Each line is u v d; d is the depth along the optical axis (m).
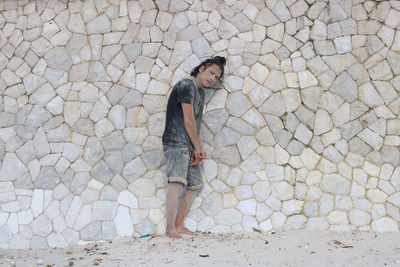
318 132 5.38
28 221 5.41
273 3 5.53
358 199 5.27
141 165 5.45
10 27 5.69
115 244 5.12
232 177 5.38
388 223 5.21
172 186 5.14
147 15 5.61
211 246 4.84
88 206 5.40
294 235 5.10
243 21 5.53
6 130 5.59
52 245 5.34
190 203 5.32
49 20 5.68
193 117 5.13
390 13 5.45
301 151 5.37
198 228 5.33
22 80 5.64
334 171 5.32
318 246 4.73
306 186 5.32
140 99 5.52
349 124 5.37
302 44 5.47
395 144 5.31
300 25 5.49
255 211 5.31
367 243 4.82
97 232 5.35
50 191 5.45
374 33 5.44
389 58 5.41
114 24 5.62
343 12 5.47
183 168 5.12
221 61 5.29
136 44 5.58
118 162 5.46
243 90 5.47
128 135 5.49
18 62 5.67
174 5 5.59
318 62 5.44
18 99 5.62
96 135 5.51
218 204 5.36
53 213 5.41
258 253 4.55
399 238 4.96
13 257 4.87
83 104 5.56
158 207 5.36
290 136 5.39
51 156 5.51
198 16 5.57
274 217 5.29
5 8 5.69
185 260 4.37
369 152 5.32
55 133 5.54
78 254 4.84
